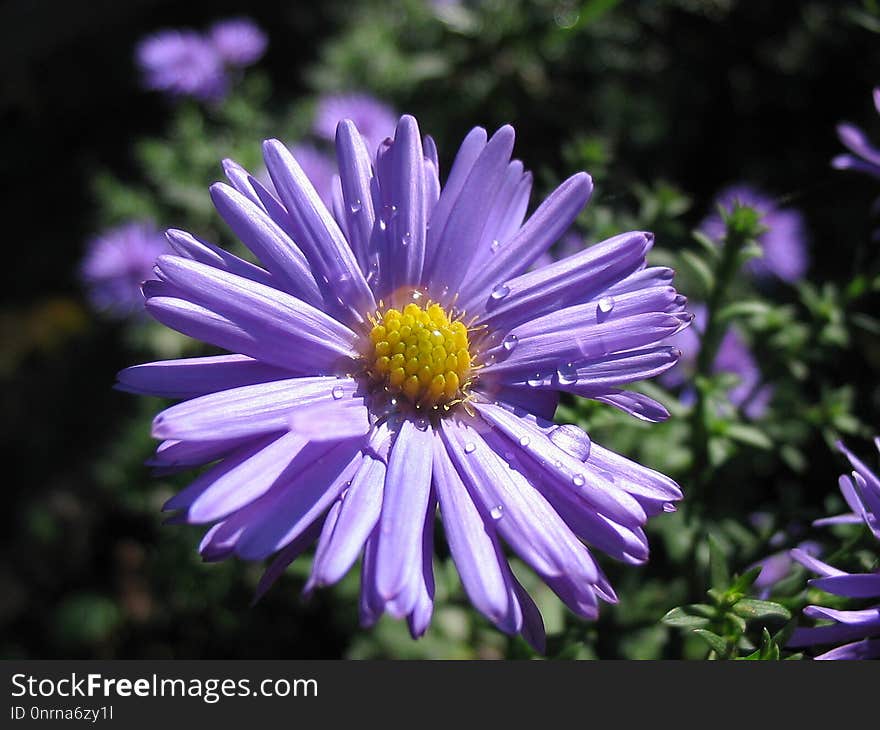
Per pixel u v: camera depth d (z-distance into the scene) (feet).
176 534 0.67
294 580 0.65
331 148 0.73
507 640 0.55
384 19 0.83
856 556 0.49
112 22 1.13
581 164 0.59
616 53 0.74
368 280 0.48
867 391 0.64
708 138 0.79
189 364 0.46
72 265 1.09
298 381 0.47
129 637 0.76
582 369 0.47
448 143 0.73
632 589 0.57
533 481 0.46
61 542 0.85
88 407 0.95
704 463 0.56
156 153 0.77
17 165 1.15
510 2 0.72
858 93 0.75
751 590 0.53
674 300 0.47
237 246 0.67
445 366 0.48
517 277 0.48
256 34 0.79
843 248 0.69
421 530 0.45
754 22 0.76
